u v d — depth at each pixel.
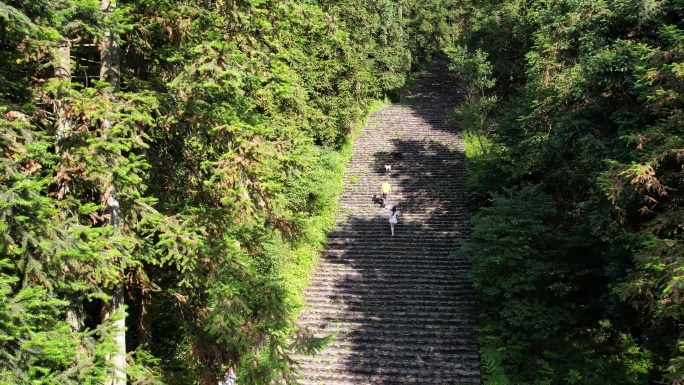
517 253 11.84
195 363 7.21
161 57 7.05
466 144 24.02
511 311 11.60
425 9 33.28
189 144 7.29
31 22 4.61
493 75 26.00
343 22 18.69
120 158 5.52
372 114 29.25
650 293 6.62
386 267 15.72
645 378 9.72
